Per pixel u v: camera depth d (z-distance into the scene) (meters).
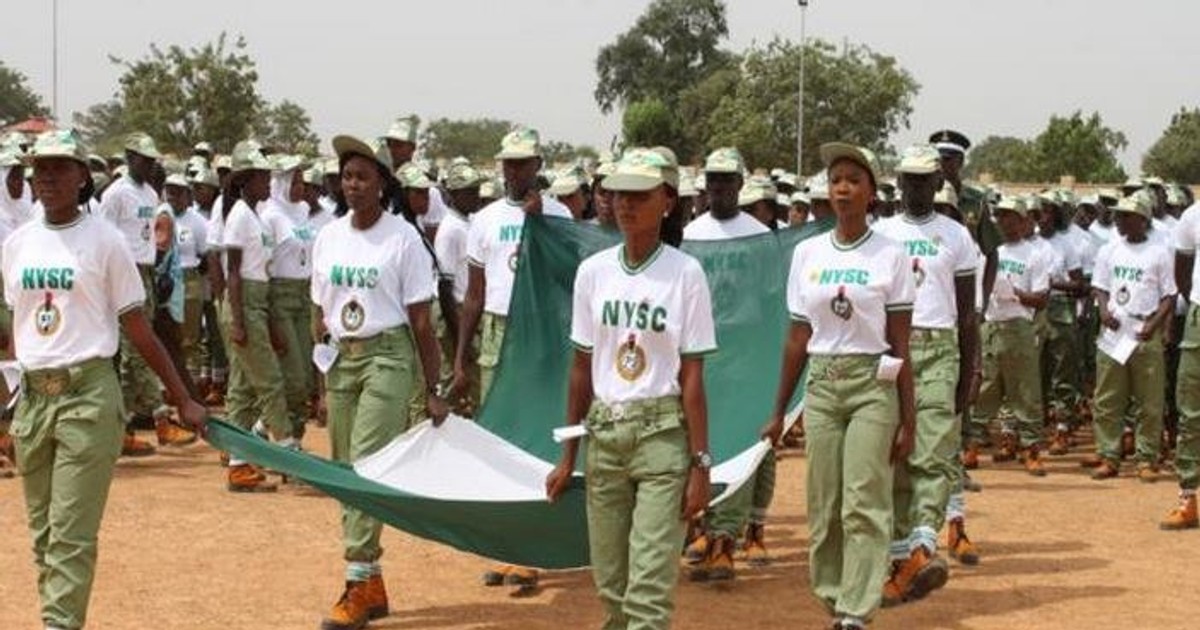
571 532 7.55
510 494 8.09
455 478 8.12
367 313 7.86
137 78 37.38
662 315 6.15
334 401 8.02
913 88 52.53
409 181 13.26
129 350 13.47
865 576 7.27
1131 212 12.88
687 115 62.56
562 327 8.90
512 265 9.52
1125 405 13.34
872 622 8.20
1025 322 13.66
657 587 6.11
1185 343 11.02
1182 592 9.08
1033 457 13.79
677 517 6.18
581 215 12.16
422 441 8.09
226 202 12.75
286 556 9.57
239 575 9.05
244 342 11.88
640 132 55.16
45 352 6.53
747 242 9.19
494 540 7.70
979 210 9.73
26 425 6.63
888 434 7.29
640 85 78.06
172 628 7.87
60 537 6.55
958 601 8.75
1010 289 13.61
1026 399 13.79
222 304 12.76
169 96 37.09
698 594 8.78
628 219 6.17
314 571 9.18
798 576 9.26
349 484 7.30
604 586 6.41
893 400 7.30
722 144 52.62
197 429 7.01
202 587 8.75
